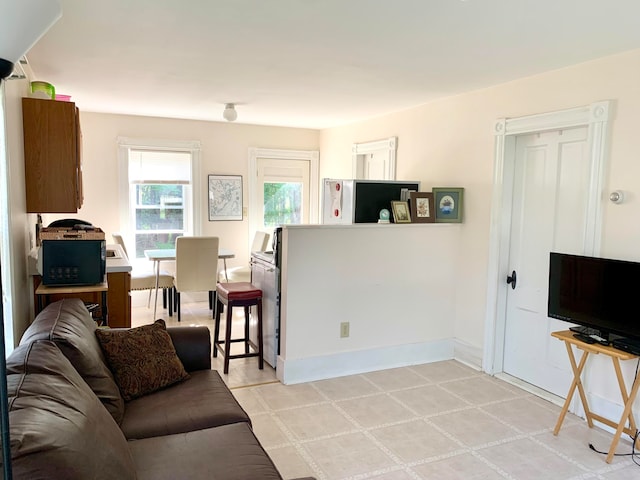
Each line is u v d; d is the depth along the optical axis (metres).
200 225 6.22
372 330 3.91
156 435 1.90
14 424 1.10
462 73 3.37
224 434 1.89
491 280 3.80
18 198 2.84
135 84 3.93
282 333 3.64
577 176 3.24
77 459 1.14
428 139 4.50
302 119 5.73
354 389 3.51
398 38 2.65
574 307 2.89
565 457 2.63
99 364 2.05
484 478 2.42
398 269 3.96
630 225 2.80
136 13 2.34
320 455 2.61
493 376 3.79
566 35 2.55
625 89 2.82
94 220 5.72
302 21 2.42
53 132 3.15
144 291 6.00
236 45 2.84
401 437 2.82
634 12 2.22
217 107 5.02
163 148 5.95
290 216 6.79
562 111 3.18
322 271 3.67
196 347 2.62
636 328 2.55
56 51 2.99
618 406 2.90
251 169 6.45
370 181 4.16
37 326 1.96
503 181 3.68
